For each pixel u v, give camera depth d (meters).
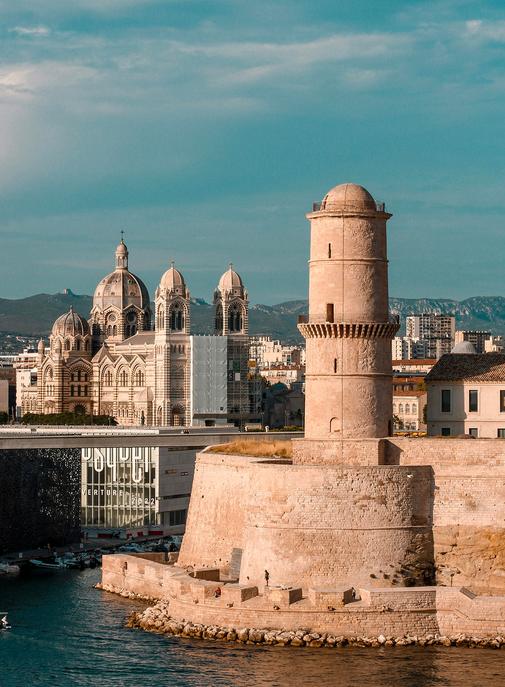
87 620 168.00
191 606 156.12
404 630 147.38
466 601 147.50
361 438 164.62
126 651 149.75
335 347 166.12
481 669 137.75
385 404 167.62
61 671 144.25
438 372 188.12
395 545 156.38
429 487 159.62
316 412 166.88
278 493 157.38
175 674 139.75
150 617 162.38
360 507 155.75
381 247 167.38
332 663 140.50
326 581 154.88
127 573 188.75
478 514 158.12
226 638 150.38
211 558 185.75
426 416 192.00
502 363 188.00
